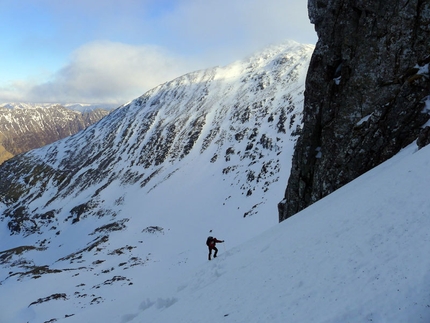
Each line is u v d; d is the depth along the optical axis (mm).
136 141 189875
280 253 13750
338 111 30547
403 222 9766
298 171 35188
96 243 94625
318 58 32438
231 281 13836
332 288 8352
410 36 25328
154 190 136000
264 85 188875
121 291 51438
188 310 12883
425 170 12805
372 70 27531
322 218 15391
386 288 7242
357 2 28641
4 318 46094
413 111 24422
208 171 134625
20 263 99875
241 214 89312
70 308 45219
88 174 179500
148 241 91688
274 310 8719
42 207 164375
